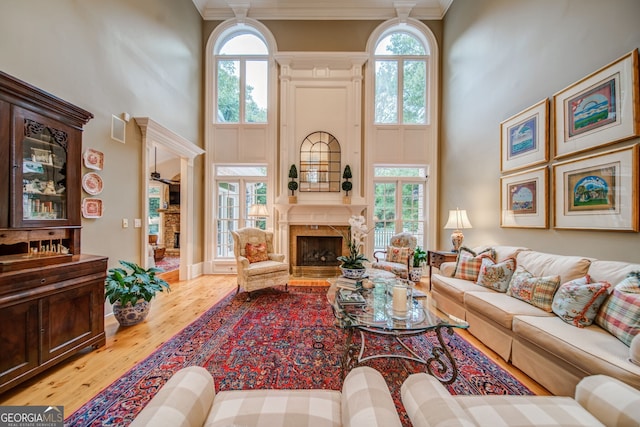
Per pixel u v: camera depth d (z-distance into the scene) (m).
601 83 2.18
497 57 3.49
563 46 2.54
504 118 3.37
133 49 3.36
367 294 2.41
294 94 5.15
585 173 2.31
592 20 2.27
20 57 2.12
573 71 2.44
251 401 1.07
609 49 2.14
